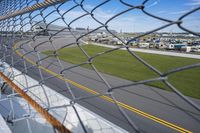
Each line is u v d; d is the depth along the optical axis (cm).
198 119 804
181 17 87
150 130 734
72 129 246
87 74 1630
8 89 335
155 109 924
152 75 1634
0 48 440
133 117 836
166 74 99
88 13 163
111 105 938
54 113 248
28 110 268
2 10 397
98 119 240
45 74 1295
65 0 177
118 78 1549
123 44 134
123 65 2023
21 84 324
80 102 966
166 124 777
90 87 1266
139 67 1933
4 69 374
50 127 231
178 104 985
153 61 2170
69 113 259
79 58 2269
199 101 1066
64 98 269
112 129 222
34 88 310
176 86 1334
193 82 1415
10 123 245
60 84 1252
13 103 291
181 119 816
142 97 1091
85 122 249
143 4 108
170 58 2291
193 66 85
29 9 247
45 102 282
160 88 1260
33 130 242
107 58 2377
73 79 1433
